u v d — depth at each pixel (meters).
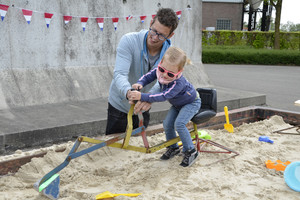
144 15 7.54
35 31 6.04
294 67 20.25
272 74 15.04
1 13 5.40
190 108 3.25
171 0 8.05
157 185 2.88
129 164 3.38
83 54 6.75
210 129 5.16
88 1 6.66
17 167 3.19
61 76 6.38
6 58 5.73
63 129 4.49
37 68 6.13
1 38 5.64
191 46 8.77
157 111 5.51
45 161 3.28
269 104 7.67
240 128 5.10
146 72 3.35
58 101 6.10
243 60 22.77
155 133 4.44
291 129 5.04
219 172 3.21
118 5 7.11
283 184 3.03
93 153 3.51
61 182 2.99
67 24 6.45
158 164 3.36
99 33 6.92
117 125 3.80
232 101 6.77
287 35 27.44
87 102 6.22
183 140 3.28
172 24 2.90
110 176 3.15
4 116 4.92
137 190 2.80
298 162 3.04
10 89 5.63
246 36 27.97
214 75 14.20
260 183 3.03
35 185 2.47
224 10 35.22
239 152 3.82
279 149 4.05
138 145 3.85
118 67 3.14
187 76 8.41
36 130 4.24
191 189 2.81
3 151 3.98
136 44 3.19
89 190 2.81
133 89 2.93
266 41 27.84
